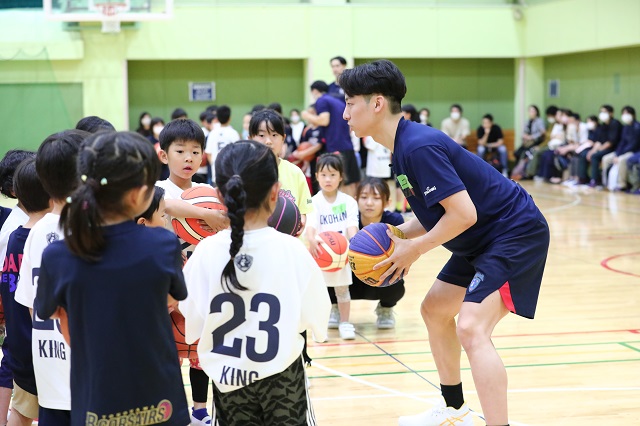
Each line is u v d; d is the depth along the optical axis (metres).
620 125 14.22
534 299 3.14
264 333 2.38
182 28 15.12
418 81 17.00
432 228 3.10
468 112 17.28
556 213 11.52
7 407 3.23
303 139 8.83
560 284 6.91
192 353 3.27
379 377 4.41
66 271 2.19
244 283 2.40
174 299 2.41
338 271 5.25
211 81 16.06
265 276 2.40
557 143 15.55
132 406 2.19
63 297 2.21
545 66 17.11
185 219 3.25
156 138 13.14
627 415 3.71
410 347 5.06
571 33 15.26
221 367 2.39
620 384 4.18
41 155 2.69
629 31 13.90
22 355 2.99
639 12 13.67
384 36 15.90
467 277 3.35
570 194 13.78
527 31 16.55
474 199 3.10
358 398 4.04
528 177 16.22
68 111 14.68
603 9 14.45
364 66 3.12
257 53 15.42
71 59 14.51
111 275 2.16
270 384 2.43
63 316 2.35
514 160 17.22
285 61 16.25
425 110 15.75
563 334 5.27
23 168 2.97
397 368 4.59
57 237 2.73
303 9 15.51
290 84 16.33
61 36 14.51
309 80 15.66
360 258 3.18
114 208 2.20
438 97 17.11
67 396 2.69
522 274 3.06
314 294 2.47
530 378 4.31
